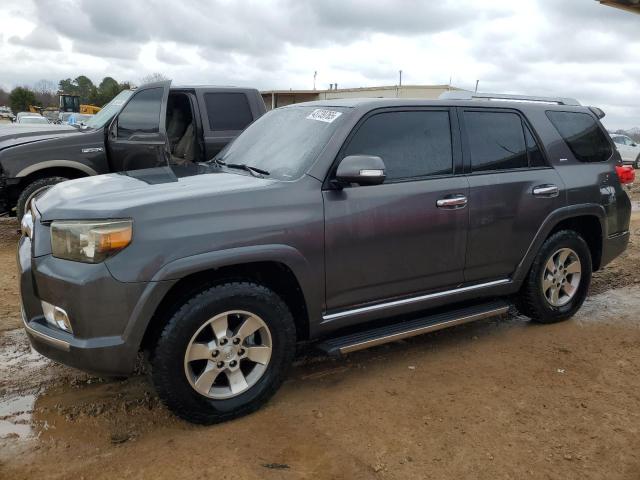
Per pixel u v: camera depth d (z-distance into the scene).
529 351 4.36
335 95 29.86
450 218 3.95
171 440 3.09
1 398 3.54
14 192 7.31
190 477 2.78
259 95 7.98
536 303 4.67
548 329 4.83
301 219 3.35
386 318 4.07
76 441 3.08
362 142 3.70
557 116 4.80
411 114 3.94
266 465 2.88
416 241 3.82
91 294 2.88
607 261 5.17
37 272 3.07
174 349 3.02
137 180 3.69
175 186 3.40
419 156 3.91
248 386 3.31
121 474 2.80
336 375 3.92
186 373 3.08
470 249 4.12
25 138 7.38
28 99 79.88
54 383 3.75
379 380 3.85
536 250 4.51
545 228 4.51
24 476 2.77
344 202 3.52
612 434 3.21
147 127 6.84
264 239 3.23
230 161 4.23
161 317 3.10
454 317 4.12
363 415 3.38
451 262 4.04
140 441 3.08
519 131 4.49
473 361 4.17
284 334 3.38
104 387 3.70
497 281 4.41
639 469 2.90
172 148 7.80
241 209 3.21
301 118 4.08
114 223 2.91
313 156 3.58
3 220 9.43
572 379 3.89
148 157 6.91
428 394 3.65
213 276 3.23
